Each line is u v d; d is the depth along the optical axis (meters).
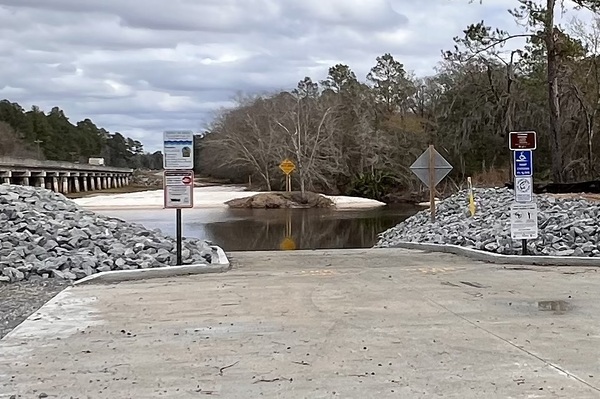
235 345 6.39
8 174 69.88
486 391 4.90
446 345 6.29
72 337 6.80
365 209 48.91
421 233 18.81
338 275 11.23
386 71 72.50
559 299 8.66
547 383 5.07
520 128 46.00
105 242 13.04
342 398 4.80
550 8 27.30
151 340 6.63
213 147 81.69
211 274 11.57
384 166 63.94
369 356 5.93
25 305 8.81
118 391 5.05
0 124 112.62
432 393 4.88
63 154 137.50
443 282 10.27
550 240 14.08
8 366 5.76
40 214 14.34
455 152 54.12
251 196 53.97
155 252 12.71
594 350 6.04
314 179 66.19
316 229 30.61
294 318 7.60
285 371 5.50
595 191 23.84
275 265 12.96
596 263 12.27
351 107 70.25
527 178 12.95
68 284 10.50
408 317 7.59
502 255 12.98
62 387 5.16
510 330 6.88
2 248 12.12
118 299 9.01
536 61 33.59
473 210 19.86
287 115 67.31
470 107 51.53
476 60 41.97
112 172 116.25
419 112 69.00
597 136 41.00
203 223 34.28
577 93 36.53
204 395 4.93
